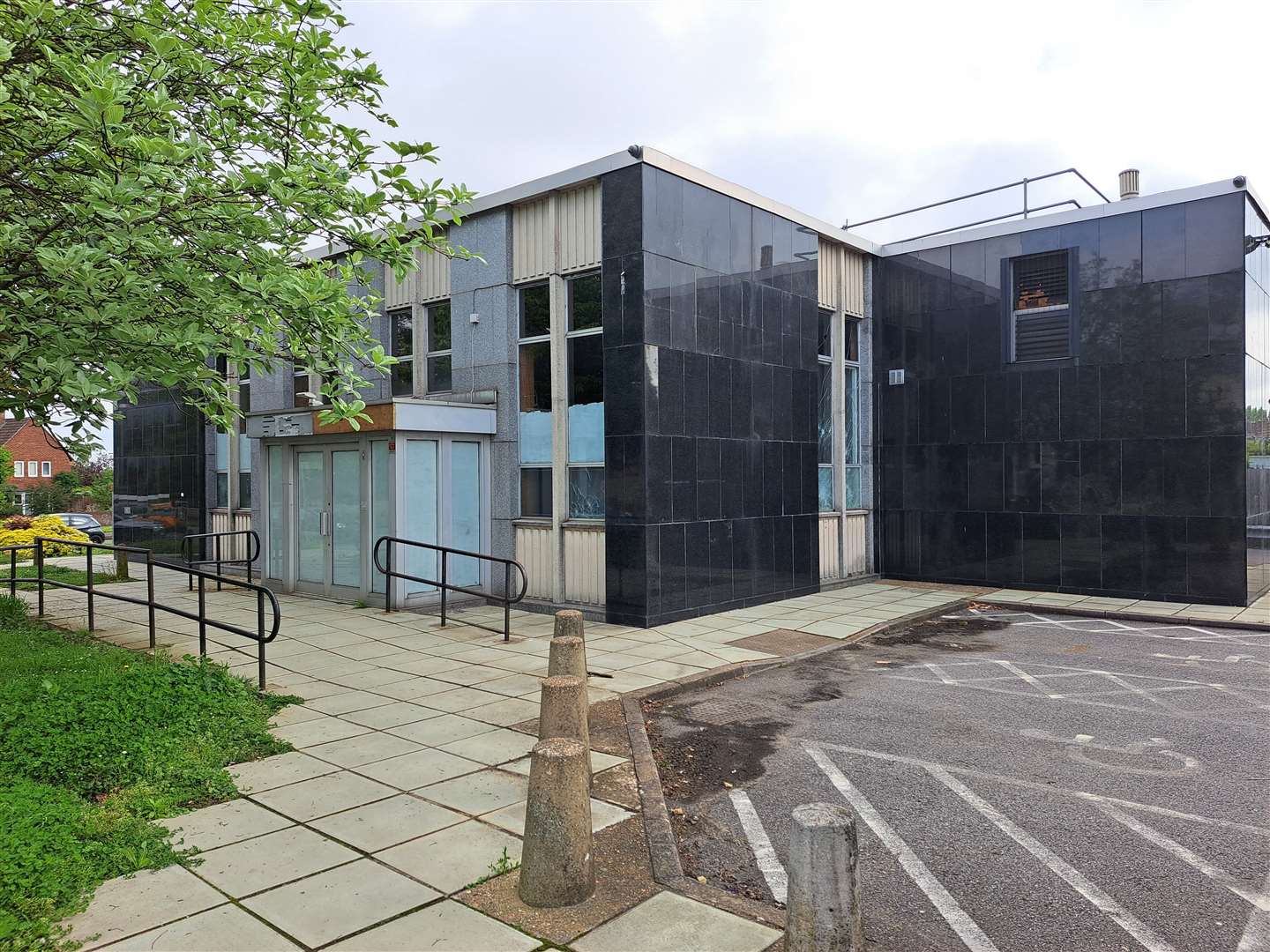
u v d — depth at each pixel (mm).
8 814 4211
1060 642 10023
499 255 12297
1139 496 12773
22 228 5555
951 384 14711
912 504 15211
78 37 5848
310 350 6633
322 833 4387
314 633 9953
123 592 13648
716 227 11594
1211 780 5398
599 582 11180
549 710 5180
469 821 4555
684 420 10969
